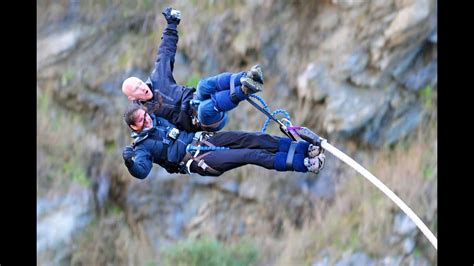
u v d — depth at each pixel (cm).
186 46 8394
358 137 8125
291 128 3309
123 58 8469
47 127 8244
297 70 8256
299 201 8075
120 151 8350
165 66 3431
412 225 7706
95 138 8325
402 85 8138
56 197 8150
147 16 8569
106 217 8206
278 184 8144
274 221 8062
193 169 3372
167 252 8006
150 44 8494
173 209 8194
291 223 8038
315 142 3281
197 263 7875
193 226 8125
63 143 8269
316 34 8319
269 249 7950
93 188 8238
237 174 8200
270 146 3325
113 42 8531
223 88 3234
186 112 3347
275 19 8388
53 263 7975
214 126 3331
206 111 3234
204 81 3266
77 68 8444
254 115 8175
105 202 8244
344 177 8062
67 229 8081
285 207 8081
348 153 8119
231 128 8150
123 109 8400
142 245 8088
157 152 3356
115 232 8156
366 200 7912
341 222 7888
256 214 8094
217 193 8188
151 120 3359
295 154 3278
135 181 8269
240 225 8081
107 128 8369
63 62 8438
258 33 8356
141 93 3341
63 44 8444
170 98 3369
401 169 7925
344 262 7681
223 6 8469
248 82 3170
